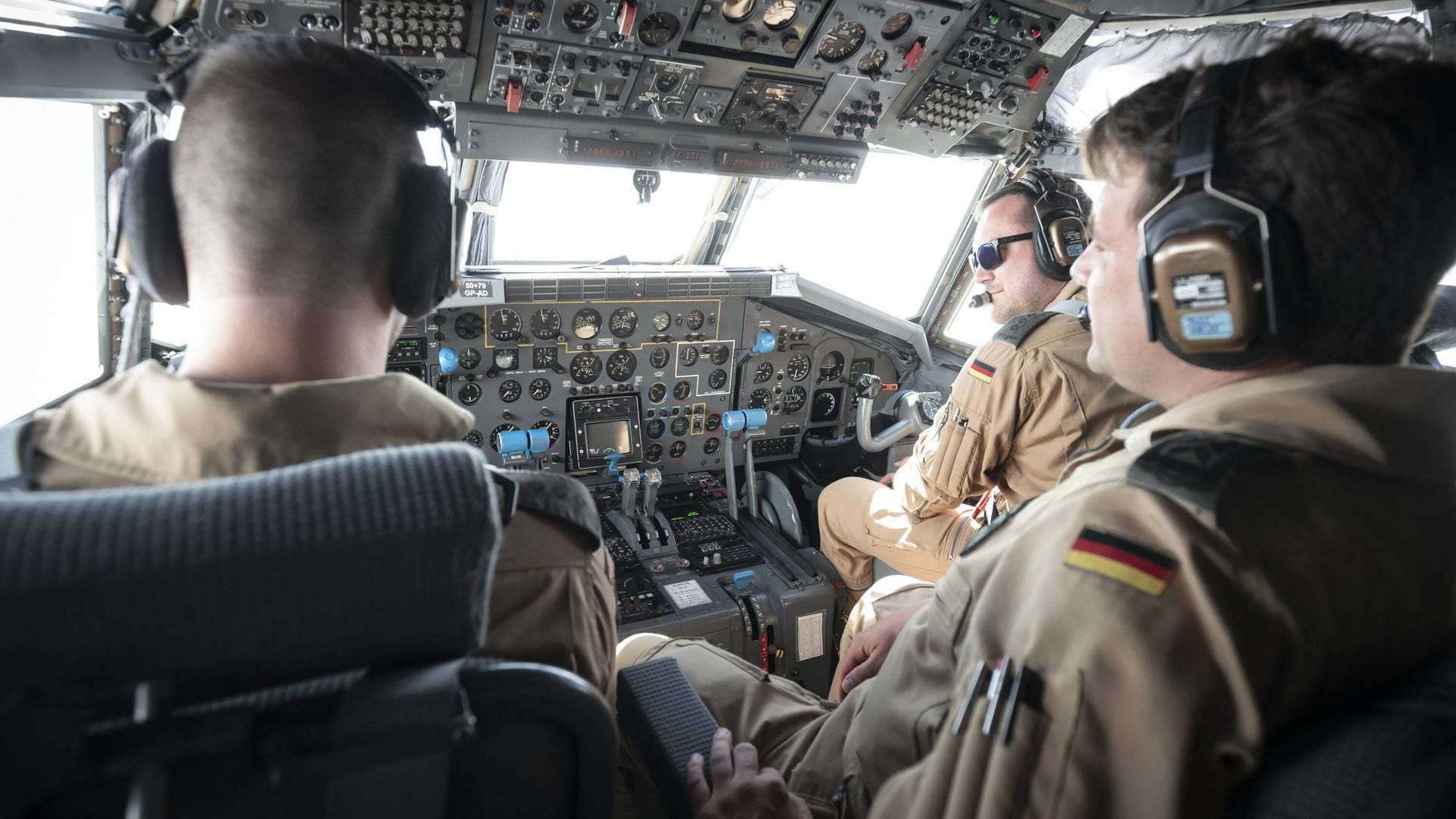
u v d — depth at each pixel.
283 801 0.58
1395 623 0.80
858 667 1.58
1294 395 0.79
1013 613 0.87
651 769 1.24
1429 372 0.81
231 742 0.55
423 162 0.83
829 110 3.10
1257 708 0.72
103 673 0.52
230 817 0.58
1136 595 0.76
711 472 3.88
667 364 3.59
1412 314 0.79
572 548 0.84
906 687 1.10
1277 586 0.73
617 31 2.54
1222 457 0.78
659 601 3.08
